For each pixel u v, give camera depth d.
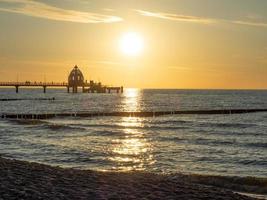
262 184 25.02
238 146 46.44
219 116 101.56
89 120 89.38
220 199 17.12
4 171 18.72
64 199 14.45
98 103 167.00
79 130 64.75
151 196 16.48
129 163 34.84
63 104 156.00
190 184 20.70
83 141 50.97
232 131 65.19
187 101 190.88
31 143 48.00
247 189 24.05
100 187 17.44
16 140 51.03
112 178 20.52
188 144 48.53
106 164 34.28
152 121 87.06
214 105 154.75
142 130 67.12
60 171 20.95
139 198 15.92
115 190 17.08
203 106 147.50
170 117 98.88
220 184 25.05
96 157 37.75
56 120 88.75
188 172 30.66
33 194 14.53
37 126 70.31
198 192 18.20
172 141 51.75
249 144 48.00
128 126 74.50
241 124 77.44
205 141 51.44
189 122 83.56
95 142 50.06
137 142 50.56
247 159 36.97
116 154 39.78
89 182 18.44
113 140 52.53
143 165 34.03
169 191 17.86
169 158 37.69
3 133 59.94
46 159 36.53
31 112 110.81
